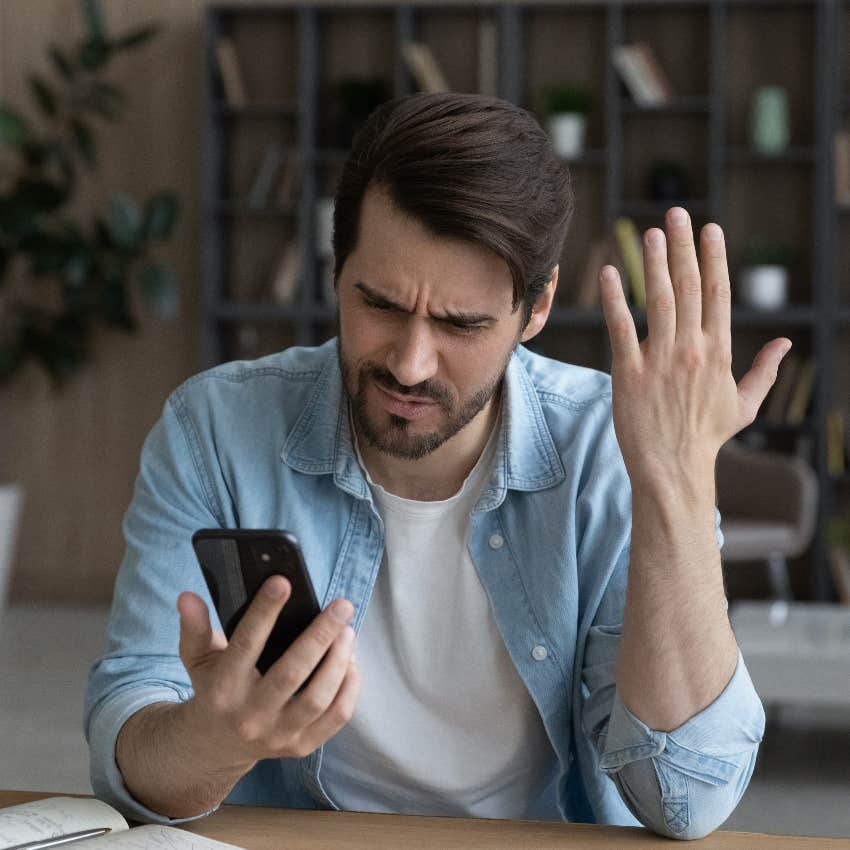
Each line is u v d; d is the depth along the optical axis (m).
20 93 7.89
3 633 6.62
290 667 1.19
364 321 1.38
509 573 1.62
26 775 4.12
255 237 7.71
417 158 1.32
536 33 7.43
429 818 1.43
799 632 4.79
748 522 6.52
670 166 7.20
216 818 1.42
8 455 7.86
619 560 1.64
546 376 1.75
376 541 1.65
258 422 1.68
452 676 1.65
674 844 1.39
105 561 7.79
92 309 7.51
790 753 4.62
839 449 7.03
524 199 1.34
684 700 1.41
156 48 7.72
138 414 7.77
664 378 1.39
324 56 7.61
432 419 1.41
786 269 7.14
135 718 1.43
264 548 1.22
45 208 7.25
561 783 1.65
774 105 7.07
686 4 7.12
